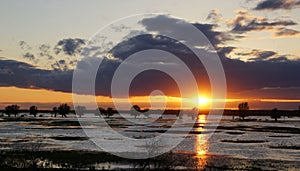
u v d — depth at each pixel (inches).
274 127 4948.3
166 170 1551.4
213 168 1619.1
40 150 2134.6
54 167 1566.2
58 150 2135.8
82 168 1551.4
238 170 1592.0
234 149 2358.5
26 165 1584.6
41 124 5196.9
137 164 1667.1
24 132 3609.7
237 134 3629.4
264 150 2324.1
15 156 1818.4
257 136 3400.6
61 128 4276.6
